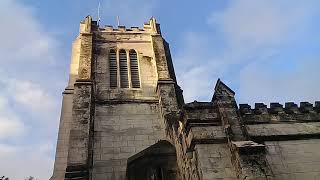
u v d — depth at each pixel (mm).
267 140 18547
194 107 18719
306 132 19156
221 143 17547
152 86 31328
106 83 30844
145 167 24422
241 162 16078
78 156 24125
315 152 18453
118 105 29047
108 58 33094
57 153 26266
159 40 34844
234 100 19266
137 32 36125
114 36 35188
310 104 20656
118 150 25984
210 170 16578
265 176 15789
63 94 30547
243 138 17656
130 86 31094
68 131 27781
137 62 33469
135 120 28203
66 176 22844
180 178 22406
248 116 19359
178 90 31625
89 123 26328
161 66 32156
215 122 18281
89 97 27953
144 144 26672
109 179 24328
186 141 18859
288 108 20156
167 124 26891
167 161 24297
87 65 30672
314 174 17672
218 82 19953
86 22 35281
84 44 32750
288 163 17891
